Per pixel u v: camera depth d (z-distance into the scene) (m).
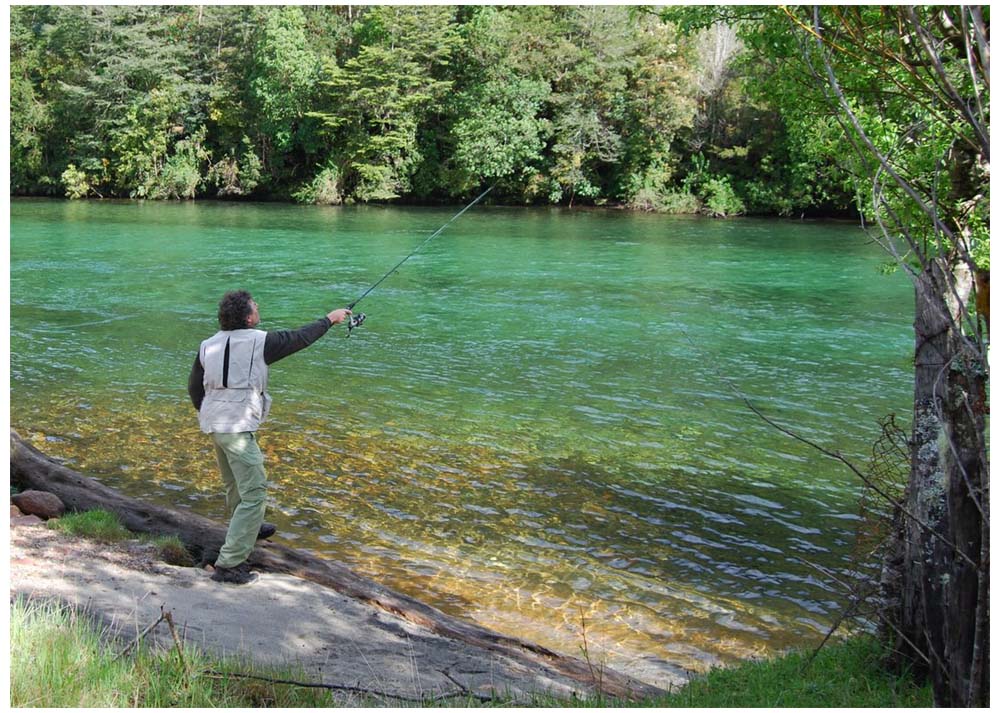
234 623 4.96
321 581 5.91
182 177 52.03
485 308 18.62
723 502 8.34
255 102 52.78
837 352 14.88
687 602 6.44
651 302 19.58
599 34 47.50
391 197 51.00
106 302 18.48
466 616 6.09
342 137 52.31
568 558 7.14
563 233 34.56
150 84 52.97
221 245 29.28
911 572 4.24
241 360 5.53
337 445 9.71
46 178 53.38
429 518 7.83
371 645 4.94
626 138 48.78
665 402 11.74
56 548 5.73
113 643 4.23
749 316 18.06
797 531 7.72
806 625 6.14
